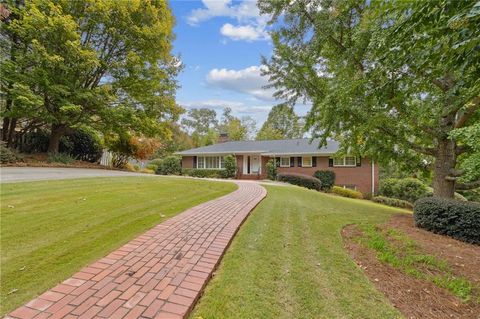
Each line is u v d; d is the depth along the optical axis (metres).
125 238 3.88
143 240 3.85
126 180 9.65
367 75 4.55
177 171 23.55
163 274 2.86
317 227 5.43
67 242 3.50
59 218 4.36
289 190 11.85
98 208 5.16
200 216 5.41
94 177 9.75
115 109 14.62
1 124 14.53
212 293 2.62
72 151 17.42
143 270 2.93
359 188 19.41
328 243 4.48
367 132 7.41
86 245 3.48
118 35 14.27
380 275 3.46
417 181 17.69
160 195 7.27
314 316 2.39
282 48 7.77
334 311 2.50
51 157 14.15
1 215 4.26
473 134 4.77
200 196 7.90
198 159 24.31
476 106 6.09
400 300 2.90
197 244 3.79
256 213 6.19
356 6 6.42
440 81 5.81
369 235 5.06
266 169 21.81
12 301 2.25
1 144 11.81
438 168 7.44
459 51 2.49
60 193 6.15
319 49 7.39
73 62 12.96
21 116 13.12
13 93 11.71
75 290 2.47
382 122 6.69
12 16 12.79
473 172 5.54
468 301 3.03
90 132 17.62
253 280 2.94
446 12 2.47
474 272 3.78
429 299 3.00
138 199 6.39
